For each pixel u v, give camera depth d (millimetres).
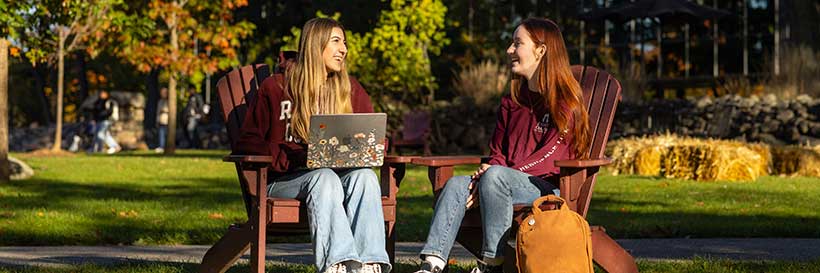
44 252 6078
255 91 4660
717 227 7105
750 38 23953
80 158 17375
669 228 7066
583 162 3928
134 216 7934
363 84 21156
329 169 4051
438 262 4098
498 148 4371
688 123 18391
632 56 25250
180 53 19250
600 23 26094
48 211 8273
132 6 18438
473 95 20609
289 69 4246
